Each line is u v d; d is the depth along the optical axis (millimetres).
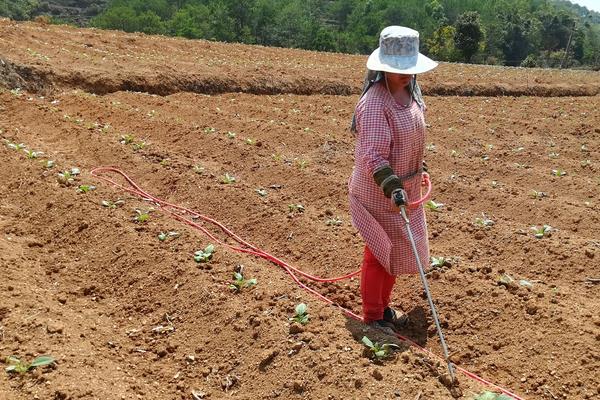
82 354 4809
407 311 5883
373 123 4574
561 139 13469
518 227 7676
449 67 25984
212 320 5332
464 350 5332
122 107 12297
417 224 4980
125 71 14836
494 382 4965
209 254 6203
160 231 6723
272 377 4645
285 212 7793
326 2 131125
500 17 102000
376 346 4727
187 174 8797
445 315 5738
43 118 11117
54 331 5012
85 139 10062
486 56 91562
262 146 10547
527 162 11391
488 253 7137
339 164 10219
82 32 21344
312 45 87938
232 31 83750
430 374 4539
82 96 12859
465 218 7895
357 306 5961
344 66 22062
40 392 4250
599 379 4820
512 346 5289
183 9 87688
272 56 22844
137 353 5094
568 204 8617
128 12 81938
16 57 13883
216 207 8023
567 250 6977
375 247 4828
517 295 5832
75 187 7777
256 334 5039
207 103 14094
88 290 5941
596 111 17031
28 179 8016
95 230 6754
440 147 12117
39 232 6945
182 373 4875
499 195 8914
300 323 5086
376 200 4816
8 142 9391
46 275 6121
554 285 6391
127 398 4383
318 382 4477
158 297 5734
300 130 11648
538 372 4988
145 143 10305
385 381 4402
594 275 6609
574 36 104125
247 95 15703
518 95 21016
